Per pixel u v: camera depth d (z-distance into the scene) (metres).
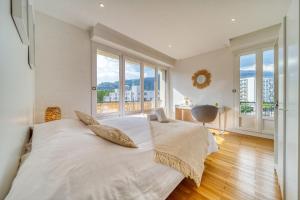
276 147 1.88
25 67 1.25
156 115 2.62
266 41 3.34
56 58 2.45
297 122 0.94
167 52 4.45
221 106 4.11
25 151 1.20
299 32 0.91
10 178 0.77
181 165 1.35
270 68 3.41
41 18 2.27
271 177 1.77
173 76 5.39
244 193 1.49
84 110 2.85
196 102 4.74
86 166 0.82
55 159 0.83
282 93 1.39
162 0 2.13
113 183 0.84
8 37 0.71
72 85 2.66
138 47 3.83
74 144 1.02
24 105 1.21
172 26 2.88
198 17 2.57
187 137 1.68
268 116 3.44
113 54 3.51
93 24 2.72
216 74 4.29
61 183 0.69
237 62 3.92
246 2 2.19
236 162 2.17
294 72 1.02
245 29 3.00
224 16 2.54
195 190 1.53
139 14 2.46
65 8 2.24
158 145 1.34
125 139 1.18
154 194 1.05
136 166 1.02
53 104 2.40
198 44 3.83
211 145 2.18
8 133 0.72
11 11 0.75
